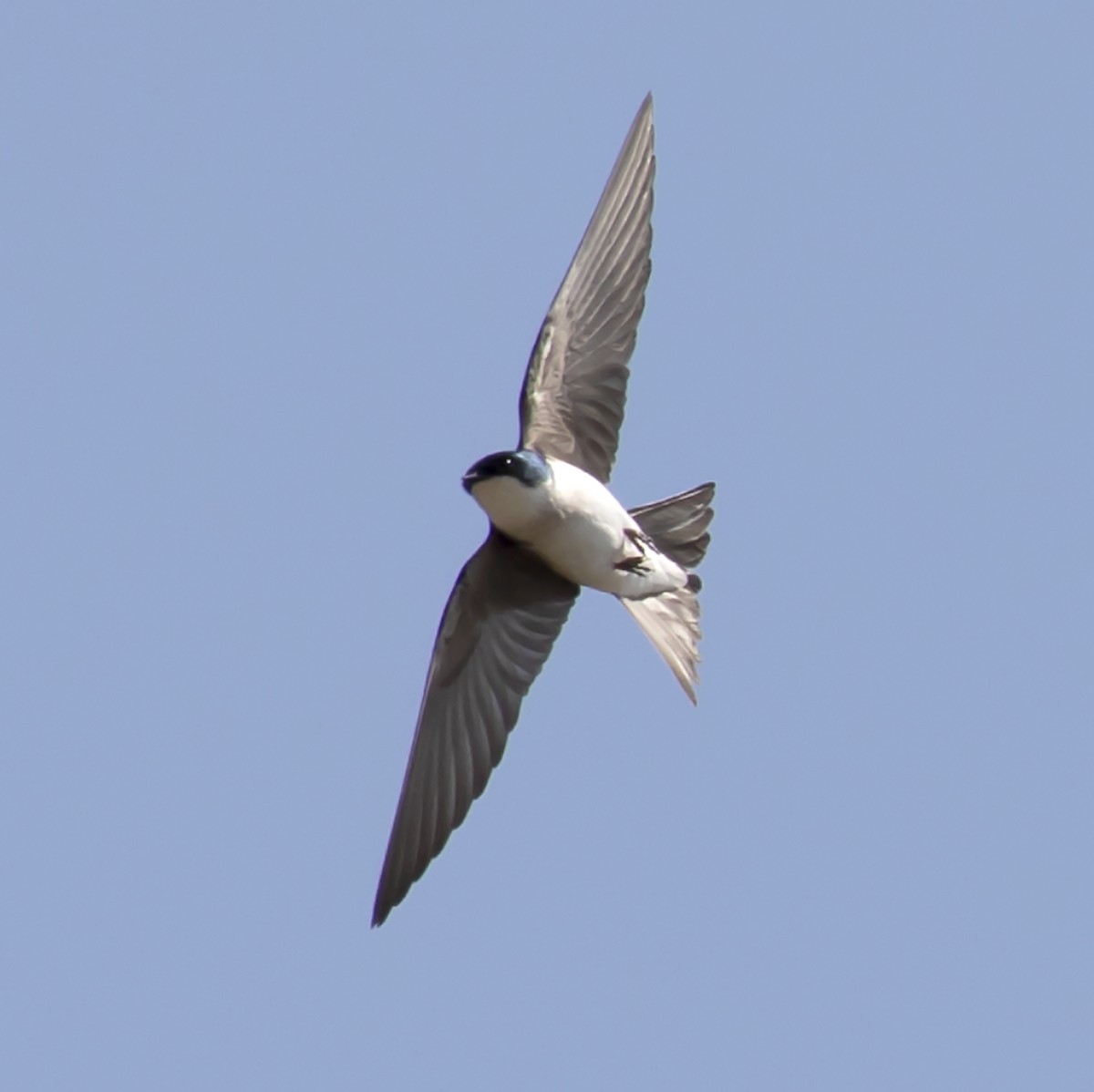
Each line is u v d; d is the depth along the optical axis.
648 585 14.43
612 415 14.66
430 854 14.29
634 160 14.84
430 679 14.58
